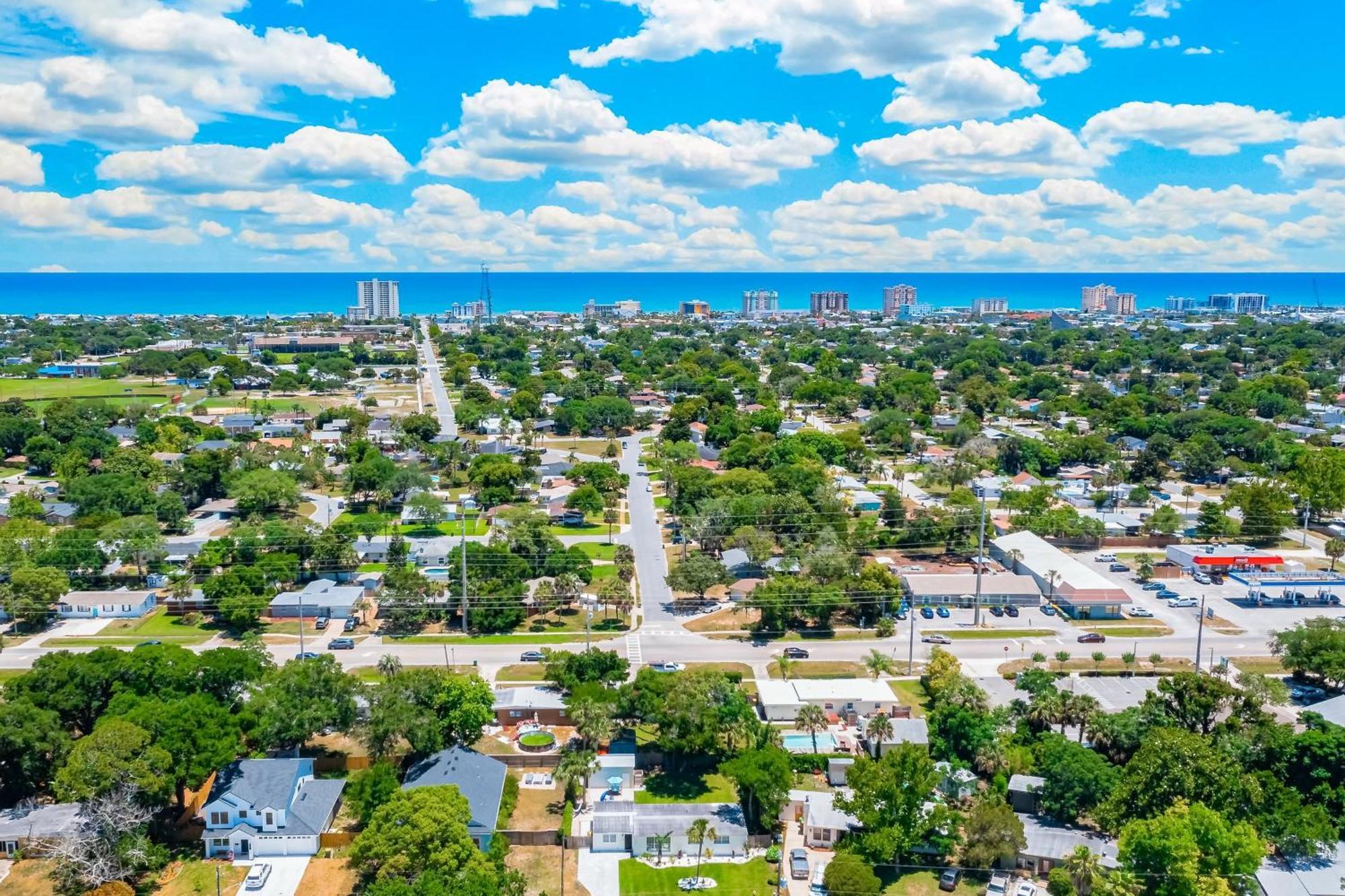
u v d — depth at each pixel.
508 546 182.88
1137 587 186.25
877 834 97.81
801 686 135.00
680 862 100.81
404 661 148.12
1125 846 92.81
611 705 119.38
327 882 96.31
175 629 161.75
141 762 97.25
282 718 111.00
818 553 173.38
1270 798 101.88
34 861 98.69
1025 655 152.62
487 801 104.94
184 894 94.62
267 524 191.88
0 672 143.50
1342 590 181.12
